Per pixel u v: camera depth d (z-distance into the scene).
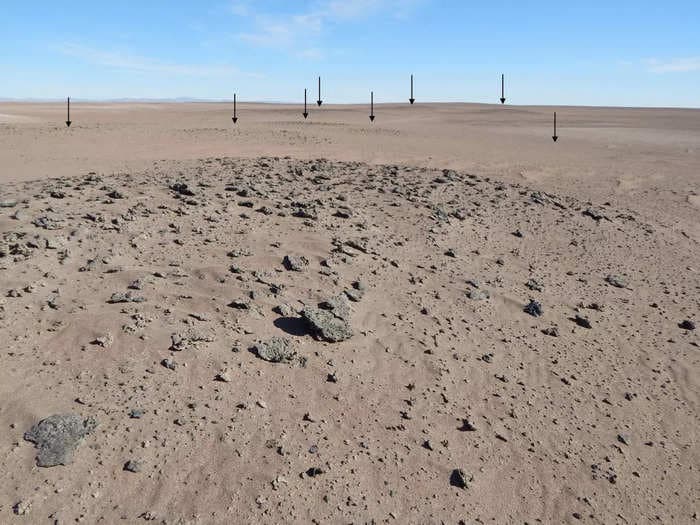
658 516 4.61
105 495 3.83
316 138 27.59
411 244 9.07
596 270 9.67
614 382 6.38
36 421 4.27
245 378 5.13
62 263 6.52
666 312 8.48
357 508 4.08
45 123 31.19
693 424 5.91
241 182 11.28
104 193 9.45
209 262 7.10
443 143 29.12
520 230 10.95
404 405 5.27
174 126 32.06
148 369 5.00
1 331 5.17
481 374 5.99
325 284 7.02
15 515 3.57
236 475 4.15
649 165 24.05
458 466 4.68
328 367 5.54
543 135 38.75
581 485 4.76
